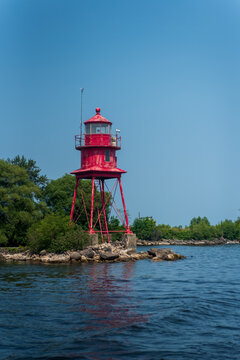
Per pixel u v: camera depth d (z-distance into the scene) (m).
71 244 62.41
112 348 19.70
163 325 23.42
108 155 71.19
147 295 32.44
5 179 74.38
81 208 85.44
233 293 33.66
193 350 19.44
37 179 91.19
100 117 70.94
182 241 182.38
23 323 23.88
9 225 73.31
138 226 166.38
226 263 63.75
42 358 18.52
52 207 87.56
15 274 44.88
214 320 24.58
